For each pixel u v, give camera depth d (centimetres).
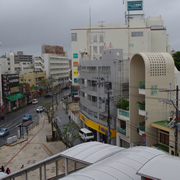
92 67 4047
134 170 870
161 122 2533
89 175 820
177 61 4403
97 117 3781
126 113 2961
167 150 2341
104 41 6438
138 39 6506
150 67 2506
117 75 3378
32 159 3050
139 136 2872
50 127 4800
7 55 10144
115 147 1278
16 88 7444
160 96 2567
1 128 4850
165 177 669
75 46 6644
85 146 1306
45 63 10825
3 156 3184
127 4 6869
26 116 5597
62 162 1702
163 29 6988
